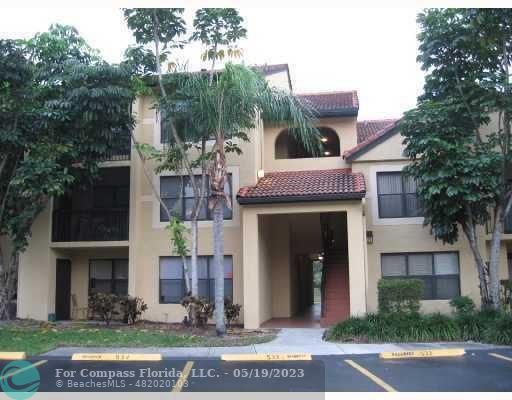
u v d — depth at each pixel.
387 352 11.63
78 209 19.55
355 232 16.34
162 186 19.20
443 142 14.20
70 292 20.41
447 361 10.89
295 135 17.41
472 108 15.05
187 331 15.30
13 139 15.84
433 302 17.81
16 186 16.23
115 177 20.11
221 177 14.36
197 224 17.55
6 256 19.34
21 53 16.23
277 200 16.61
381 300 14.86
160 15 16.09
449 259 18.09
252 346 12.75
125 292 20.20
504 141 15.14
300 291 23.86
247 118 14.30
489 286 15.11
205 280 18.56
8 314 17.36
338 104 20.92
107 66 15.96
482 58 15.10
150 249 18.92
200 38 15.85
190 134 16.16
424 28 15.28
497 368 10.10
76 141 16.73
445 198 14.73
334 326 14.32
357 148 18.92
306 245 22.05
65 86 16.52
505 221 18.11
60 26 17.17
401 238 18.30
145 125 19.42
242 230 18.48
